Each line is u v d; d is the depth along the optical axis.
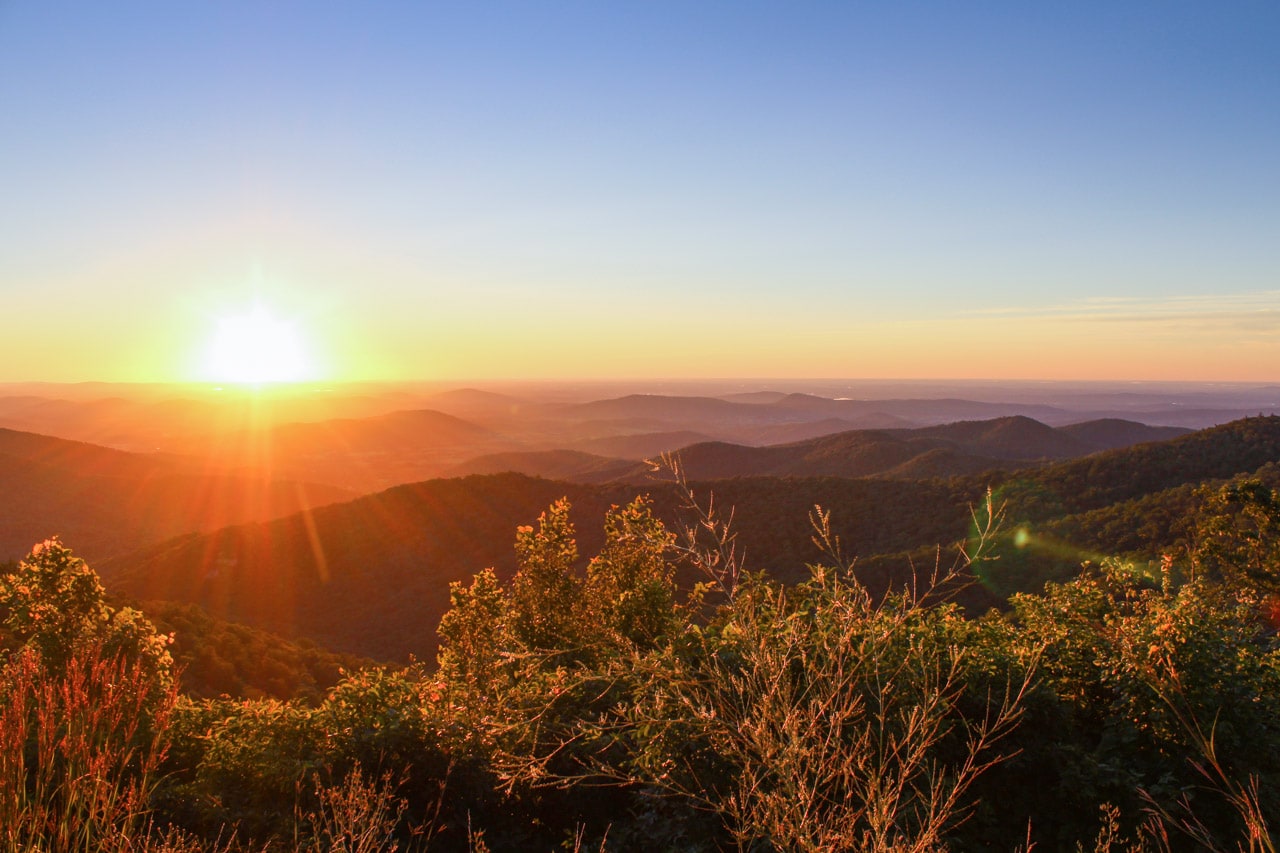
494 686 4.50
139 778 3.78
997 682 4.28
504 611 8.80
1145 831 3.69
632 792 3.67
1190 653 4.28
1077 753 4.06
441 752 4.23
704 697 2.83
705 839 3.08
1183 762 4.07
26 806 2.11
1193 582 5.59
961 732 3.93
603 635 4.96
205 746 5.33
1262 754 3.92
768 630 2.86
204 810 3.96
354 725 4.77
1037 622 5.53
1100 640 5.03
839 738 2.29
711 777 3.20
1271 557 13.20
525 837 3.91
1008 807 3.99
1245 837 3.51
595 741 4.03
